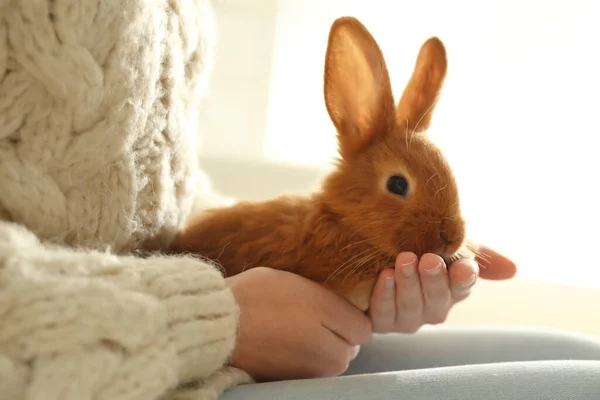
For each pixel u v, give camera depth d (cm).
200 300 40
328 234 49
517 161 78
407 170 48
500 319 83
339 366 47
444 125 80
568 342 60
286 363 45
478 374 41
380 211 48
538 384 40
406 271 46
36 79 41
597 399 39
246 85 88
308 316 45
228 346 41
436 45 53
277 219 52
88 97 42
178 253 52
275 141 89
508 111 78
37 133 42
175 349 38
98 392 35
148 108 46
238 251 51
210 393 39
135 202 46
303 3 85
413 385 40
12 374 34
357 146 51
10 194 41
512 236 79
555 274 78
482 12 78
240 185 90
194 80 51
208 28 53
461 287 47
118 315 36
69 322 35
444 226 47
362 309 50
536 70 77
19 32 40
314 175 88
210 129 89
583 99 76
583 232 76
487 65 79
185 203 52
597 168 76
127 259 40
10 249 36
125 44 43
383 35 82
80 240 44
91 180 44
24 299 35
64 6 41
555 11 76
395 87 82
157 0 46
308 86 87
